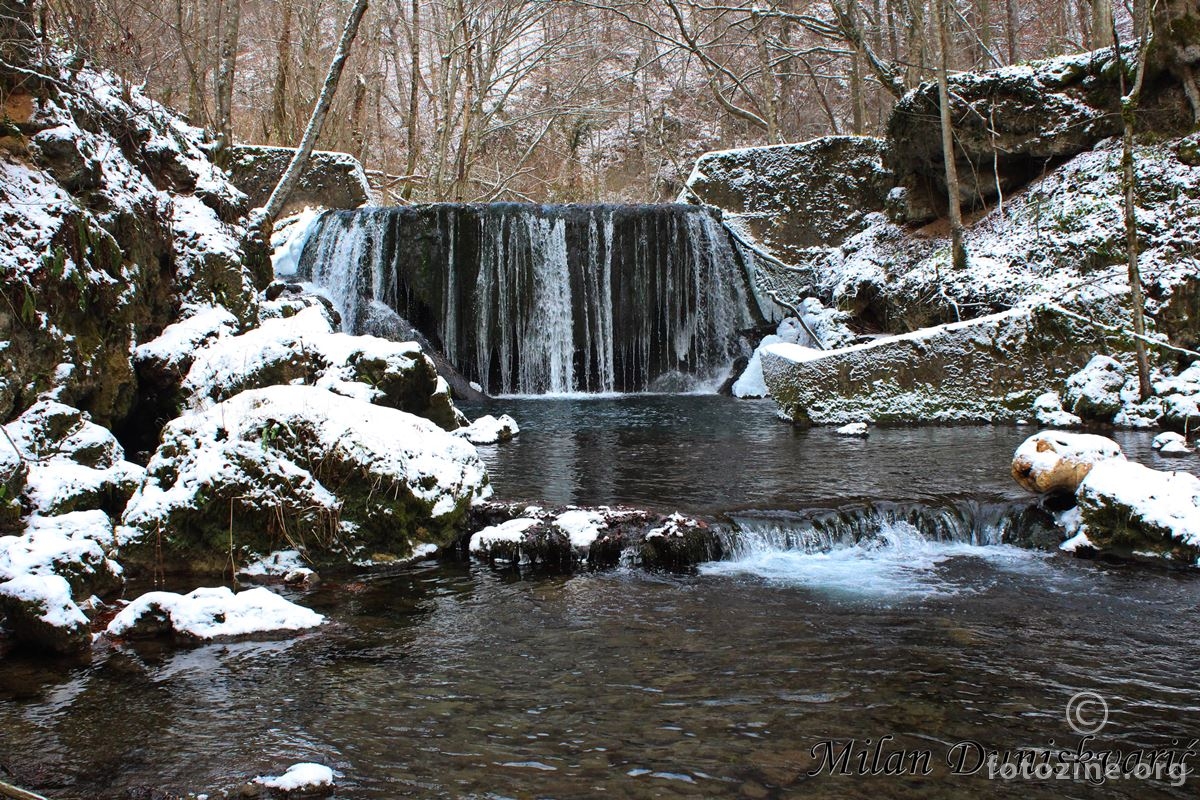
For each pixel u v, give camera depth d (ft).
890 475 30.71
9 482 21.76
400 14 96.78
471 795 12.42
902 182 63.36
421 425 25.76
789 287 67.67
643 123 121.49
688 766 13.23
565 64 119.03
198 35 61.62
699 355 65.82
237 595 19.30
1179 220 45.34
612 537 23.50
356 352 33.88
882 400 44.70
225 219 41.75
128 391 29.71
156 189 36.60
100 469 24.89
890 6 81.10
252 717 14.82
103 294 28.78
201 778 12.85
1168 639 18.06
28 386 25.13
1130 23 91.25
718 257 66.54
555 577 22.33
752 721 14.64
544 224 62.80
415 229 61.36
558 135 121.49
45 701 15.46
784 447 37.52
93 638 18.21
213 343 32.42
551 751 13.66
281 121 81.56
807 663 16.97
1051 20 101.50
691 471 32.04
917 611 19.81
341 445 23.65
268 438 23.68
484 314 62.08
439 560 23.80
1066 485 25.55
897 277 58.44
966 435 39.83
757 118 84.53
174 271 34.65
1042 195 52.85
